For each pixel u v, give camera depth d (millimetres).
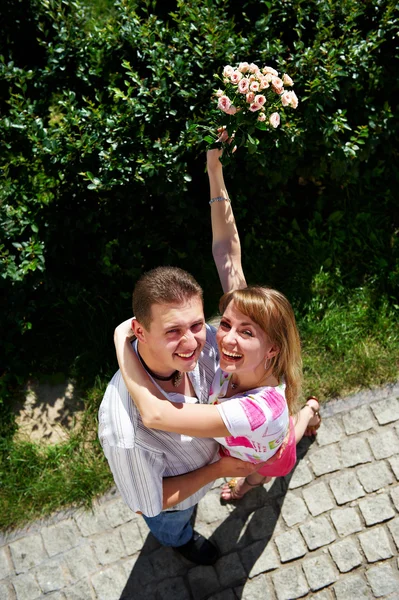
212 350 2312
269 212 4215
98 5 5305
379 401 3732
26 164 3918
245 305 2027
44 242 3676
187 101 3604
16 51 4195
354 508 3400
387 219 4340
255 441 2107
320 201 4398
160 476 2152
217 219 2678
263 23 3680
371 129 3977
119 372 2164
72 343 3982
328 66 3592
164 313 1869
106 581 3273
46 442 3691
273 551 3311
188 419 1982
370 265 4195
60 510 3467
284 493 3471
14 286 3713
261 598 3191
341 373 3826
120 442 2012
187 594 3230
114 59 3859
